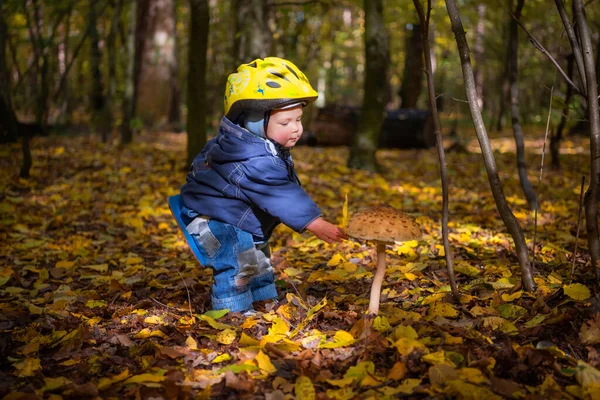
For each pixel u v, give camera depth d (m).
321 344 2.60
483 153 2.99
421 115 12.47
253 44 8.82
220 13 18.77
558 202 6.52
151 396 2.29
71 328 3.06
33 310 3.29
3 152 9.40
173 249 4.93
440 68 18.44
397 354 2.39
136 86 16.61
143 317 3.18
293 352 2.59
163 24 18.16
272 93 2.84
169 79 18.25
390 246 4.52
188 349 2.70
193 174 3.11
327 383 2.32
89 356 2.69
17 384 2.45
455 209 6.37
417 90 15.94
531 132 15.95
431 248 4.43
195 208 3.03
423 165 10.03
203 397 2.22
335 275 3.62
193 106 8.31
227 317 3.06
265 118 2.93
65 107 15.47
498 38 18.20
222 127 3.02
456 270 3.59
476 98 2.88
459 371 2.22
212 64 18.34
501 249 4.36
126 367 2.57
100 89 13.30
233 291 3.07
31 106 17.55
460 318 2.88
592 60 2.77
